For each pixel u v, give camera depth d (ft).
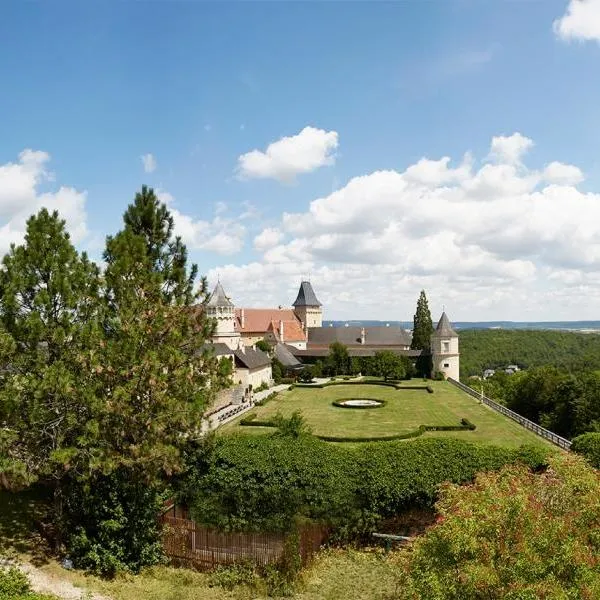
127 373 67.05
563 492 49.24
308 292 492.95
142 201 92.58
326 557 73.05
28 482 65.92
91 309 72.43
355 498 75.25
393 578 65.41
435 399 244.01
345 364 359.05
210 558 70.18
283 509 74.64
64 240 72.59
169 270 82.33
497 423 180.34
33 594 52.54
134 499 69.36
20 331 67.05
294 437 83.46
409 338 448.24
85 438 64.49
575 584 38.88
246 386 245.24
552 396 232.32
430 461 76.59
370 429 173.17
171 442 70.85
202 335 78.48
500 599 40.16
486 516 44.80
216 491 76.07
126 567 67.92
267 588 64.39
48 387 63.72
